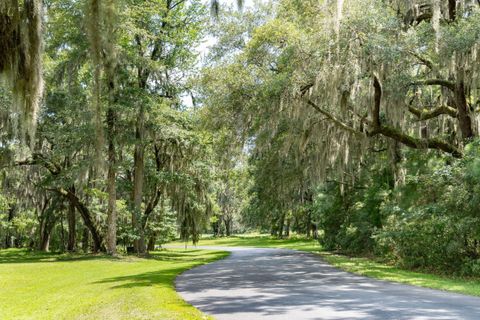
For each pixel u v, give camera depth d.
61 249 36.97
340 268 16.80
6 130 22.69
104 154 24.34
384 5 16.72
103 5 10.81
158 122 25.20
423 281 12.19
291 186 27.41
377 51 15.03
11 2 8.82
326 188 28.59
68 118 25.56
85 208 29.78
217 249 38.94
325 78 15.59
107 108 23.80
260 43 17.06
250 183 42.41
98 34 10.79
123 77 24.14
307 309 7.93
